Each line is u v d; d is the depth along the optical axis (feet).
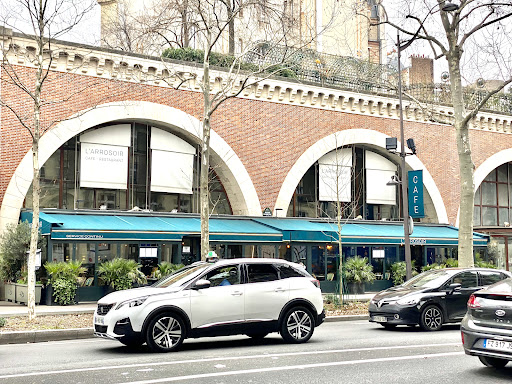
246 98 91.76
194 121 86.89
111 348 40.32
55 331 46.42
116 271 70.38
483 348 29.73
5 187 73.05
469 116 70.08
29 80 75.20
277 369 30.76
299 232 84.38
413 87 111.04
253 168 91.45
